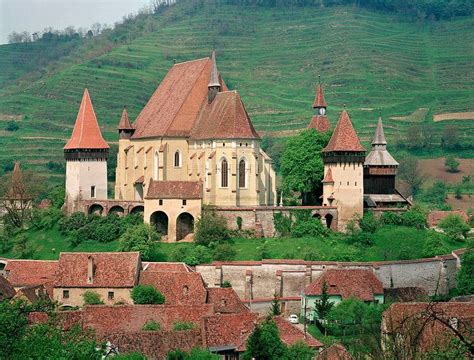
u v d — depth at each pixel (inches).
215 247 7091.5
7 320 3508.9
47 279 6712.6
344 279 6358.3
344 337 5216.5
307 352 4552.2
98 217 7834.6
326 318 5693.9
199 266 6776.6
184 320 5216.5
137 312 5236.2
